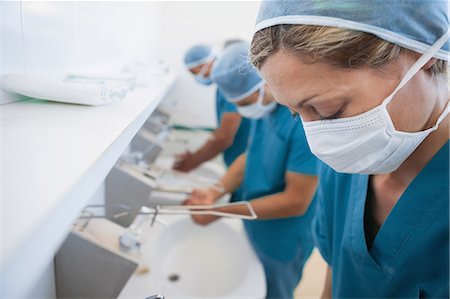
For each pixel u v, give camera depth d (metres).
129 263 0.63
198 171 1.93
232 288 0.91
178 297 0.80
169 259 0.99
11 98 0.55
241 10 2.17
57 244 0.52
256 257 1.00
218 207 0.98
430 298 0.54
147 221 0.85
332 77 0.39
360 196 0.65
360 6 0.36
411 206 0.53
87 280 0.65
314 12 0.36
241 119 1.69
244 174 1.27
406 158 0.52
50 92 0.54
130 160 1.07
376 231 0.63
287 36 0.38
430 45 0.39
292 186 0.96
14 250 0.20
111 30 1.20
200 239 1.14
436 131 0.49
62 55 0.75
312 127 0.49
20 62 0.56
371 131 0.45
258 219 1.05
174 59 2.41
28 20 0.58
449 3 0.39
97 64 1.03
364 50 0.37
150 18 1.99
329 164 0.54
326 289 0.85
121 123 0.47
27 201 0.25
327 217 0.76
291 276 1.22
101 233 0.67
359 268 0.64
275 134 1.04
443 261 0.51
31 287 0.53
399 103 0.42
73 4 0.81
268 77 0.42
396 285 0.58
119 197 0.88
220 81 1.07
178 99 2.45
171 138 1.95
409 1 0.36
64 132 0.41
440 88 0.44
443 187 0.50
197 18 2.31
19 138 0.38
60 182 0.28
